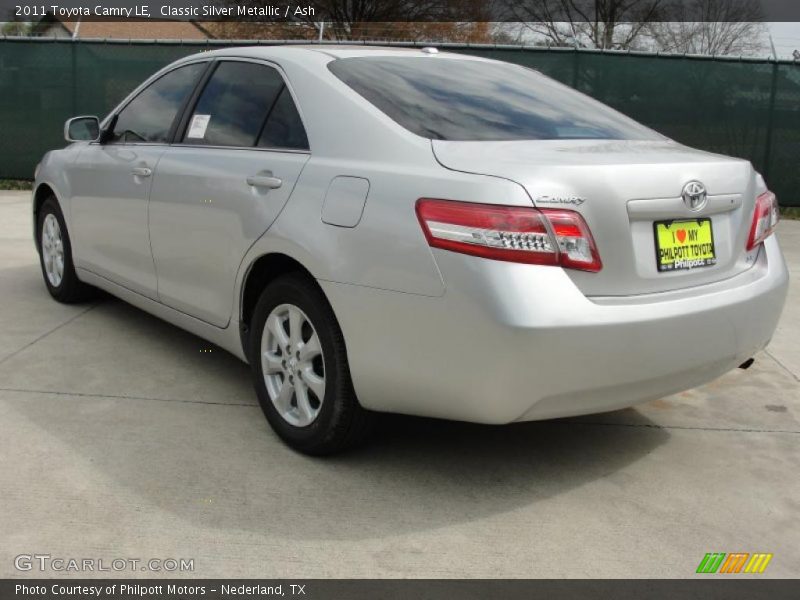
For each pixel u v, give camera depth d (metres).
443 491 2.90
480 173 2.55
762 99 10.79
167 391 3.72
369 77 3.22
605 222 2.58
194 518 2.64
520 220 2.44
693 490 3.01
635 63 10.67
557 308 2.45
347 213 2.78
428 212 2.55
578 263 2.51
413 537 2.60
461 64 3.64
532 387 2.48
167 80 4.17
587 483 3.02
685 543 2.65
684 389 2.88
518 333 2.41
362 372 2.75
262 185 3.15
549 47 10.66
